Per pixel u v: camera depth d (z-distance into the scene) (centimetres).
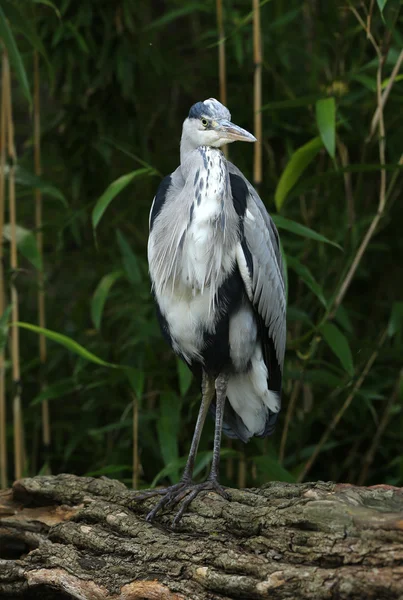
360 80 838
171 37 1145
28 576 595
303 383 941
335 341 792
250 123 1010
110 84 1008
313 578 483
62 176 1103
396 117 922
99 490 652
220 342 676
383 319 1098
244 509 552
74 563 582
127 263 866
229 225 662
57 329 1054
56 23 979
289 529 521
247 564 511
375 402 1020
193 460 659
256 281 677
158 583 539
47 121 1155
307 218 967
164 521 605
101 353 999
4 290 959
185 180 689
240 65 959
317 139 755
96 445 1054
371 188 1049
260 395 707
